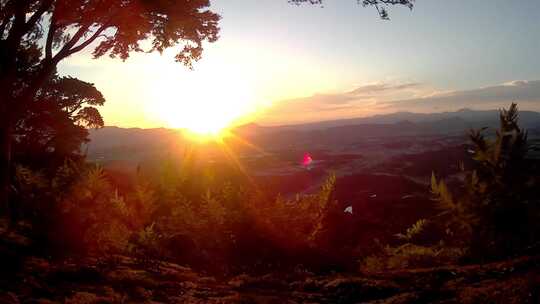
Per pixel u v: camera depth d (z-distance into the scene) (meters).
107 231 11.42
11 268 7.31
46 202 10.77
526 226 7.96
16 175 12.29
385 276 8.05
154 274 8.87
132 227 13.01
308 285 8.10
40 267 7.77
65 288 6.85
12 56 12.87
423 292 6.11
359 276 8.48
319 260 11.66
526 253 7.39
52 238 9.57
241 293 7.68
